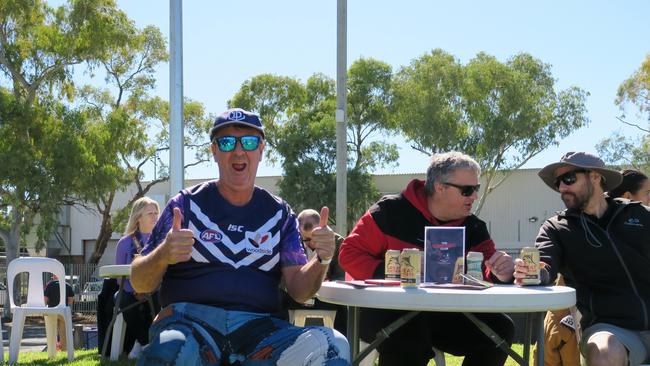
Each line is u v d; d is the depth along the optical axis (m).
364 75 38.00
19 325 6.60
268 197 3.12
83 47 25.83
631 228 3.62
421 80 37.53
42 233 26.06
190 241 2.65
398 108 37.53
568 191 3.70
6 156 24.19
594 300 3.59
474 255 3.12
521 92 37.00
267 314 2.93
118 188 29.34
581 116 37.97
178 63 10.43
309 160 36.12
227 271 2.92
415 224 3.65
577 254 3.64
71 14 25.75
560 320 4.21
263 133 3.13
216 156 3.07
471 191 3.54
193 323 2.74
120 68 30.20
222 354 2.73
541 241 3.70
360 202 36.78
